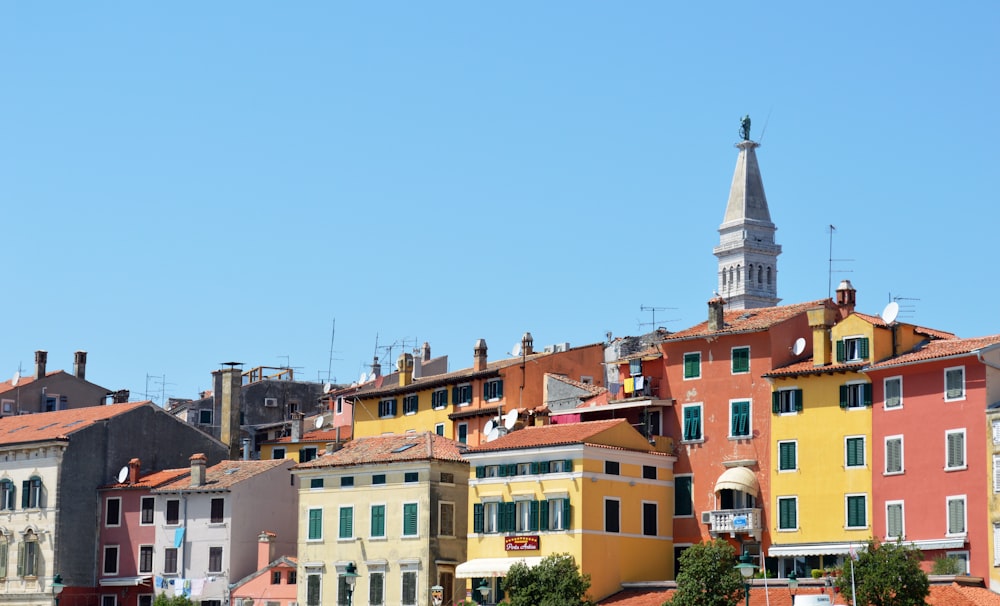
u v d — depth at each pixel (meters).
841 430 96.50
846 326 97.44
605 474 100.94
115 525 125.50
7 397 152.50
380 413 131.38
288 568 115.06
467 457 106.56
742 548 100.38
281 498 122.75
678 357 106.38
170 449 132.12
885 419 94.44
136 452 129.62
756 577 96.44
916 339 98.19
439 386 125.75
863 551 84.00
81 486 125.88
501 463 104.50
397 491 107.94
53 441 124.50
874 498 94.19
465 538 108.12
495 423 115.19
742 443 101.62
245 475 121.62
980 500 88.62
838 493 95.94
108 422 128.12
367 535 108.81
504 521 103.19
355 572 95.00
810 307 104.00
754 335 102.25
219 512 120.31
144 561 123.56
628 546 101.38
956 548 89.12
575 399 114.44
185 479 124.50
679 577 89.75
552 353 123.00
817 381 98.31
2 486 128.25
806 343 102.62
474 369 124.38
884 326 96.75
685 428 104.94
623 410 108.50
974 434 89.50
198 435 134.12
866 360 95.81
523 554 101.56
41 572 124.00
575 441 100.00
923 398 92.56
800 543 97.19
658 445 105.06
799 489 97.94
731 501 101.62
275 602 114.56
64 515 124.31
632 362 108.94
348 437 135.25
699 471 103.62
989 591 86.25
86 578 125.06
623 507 101.62
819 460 97.25
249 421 152.50
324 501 112.00
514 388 120.06
